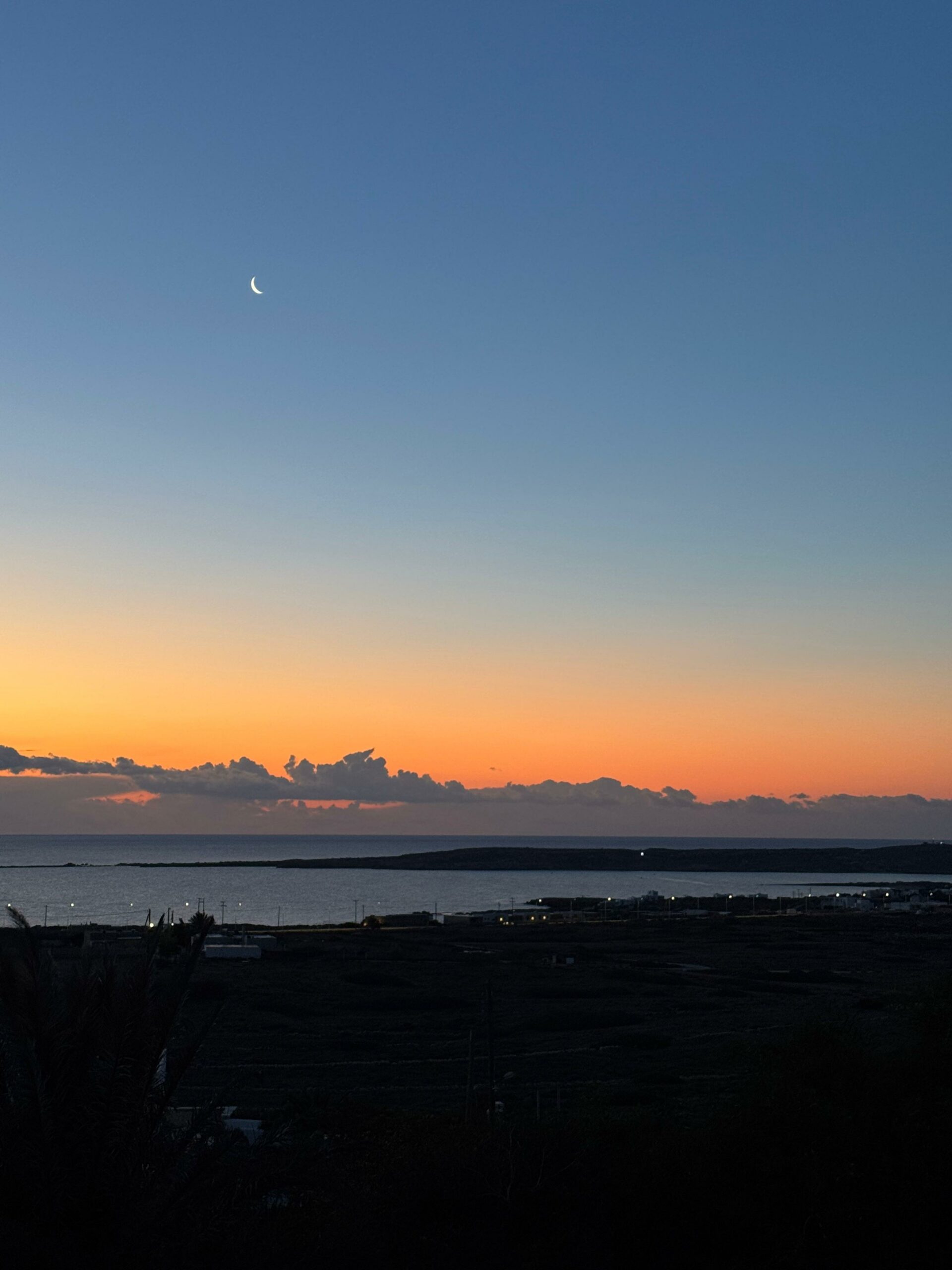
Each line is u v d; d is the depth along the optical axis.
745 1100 15.88
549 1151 14.38
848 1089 15.50
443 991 73.50
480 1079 42.12
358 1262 11.12
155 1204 9.63
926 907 185.38
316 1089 30.39
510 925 149.25
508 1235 13.45
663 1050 50.06
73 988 10.25
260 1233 10.23
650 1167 14.65
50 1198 9.13
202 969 80.19
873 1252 13.67
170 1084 10.26
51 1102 9.30
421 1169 13.84
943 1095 15.45
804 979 83.25
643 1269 14.08
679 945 117.69
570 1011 64.38
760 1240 13.99
